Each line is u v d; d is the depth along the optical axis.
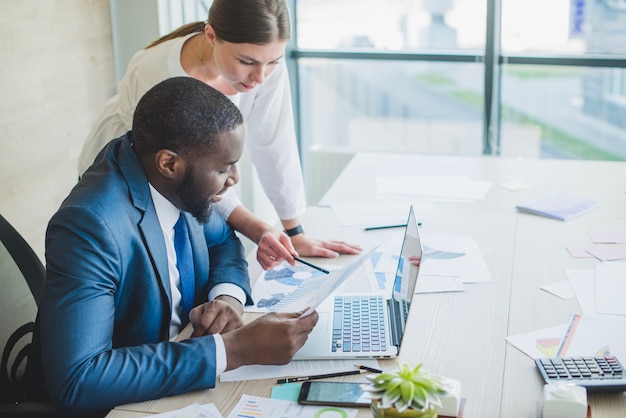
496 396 1.30
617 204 2.25
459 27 3.41
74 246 1.33
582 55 3.34
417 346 1.47
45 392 1.46
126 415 1.27
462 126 3.59
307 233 2.10
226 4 1.63
